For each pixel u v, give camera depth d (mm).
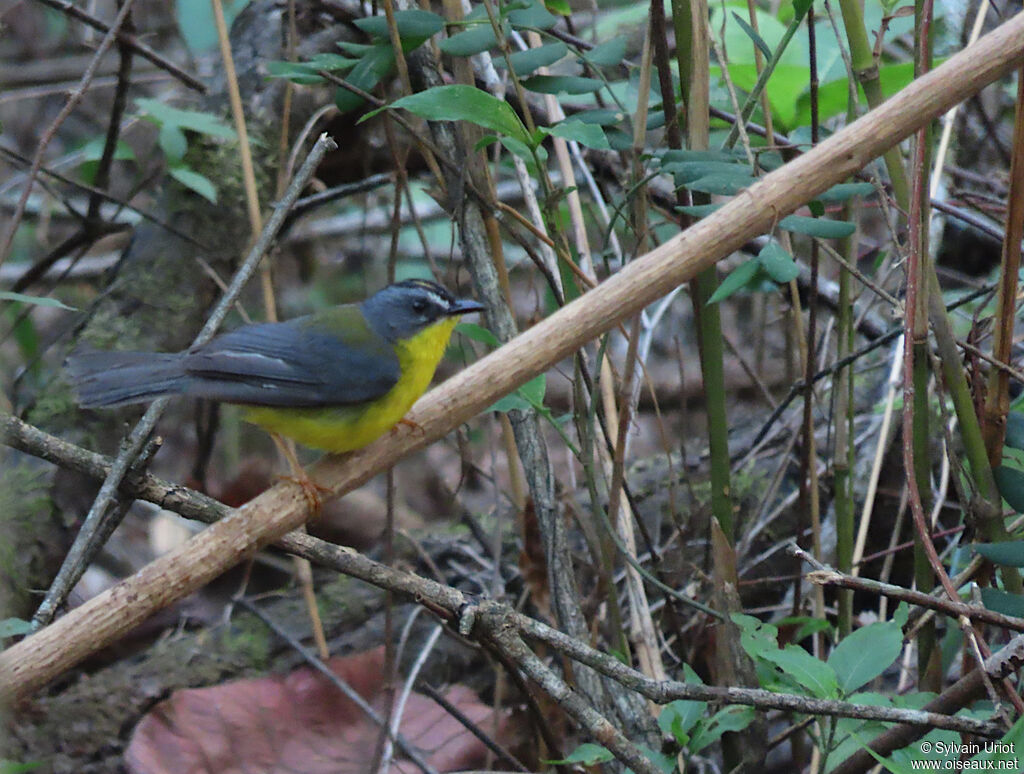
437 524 11992
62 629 5195
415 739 8875
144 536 12453
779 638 8547
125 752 8438
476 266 8680
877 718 5668
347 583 10305
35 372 11273
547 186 7508
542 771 8492
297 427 7395
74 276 13875
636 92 9305
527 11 8148
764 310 12500
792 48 10422
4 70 15188
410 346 7789
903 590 5762
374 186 11234
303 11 11102
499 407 7211
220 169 10742
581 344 5844
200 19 11406
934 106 5387
